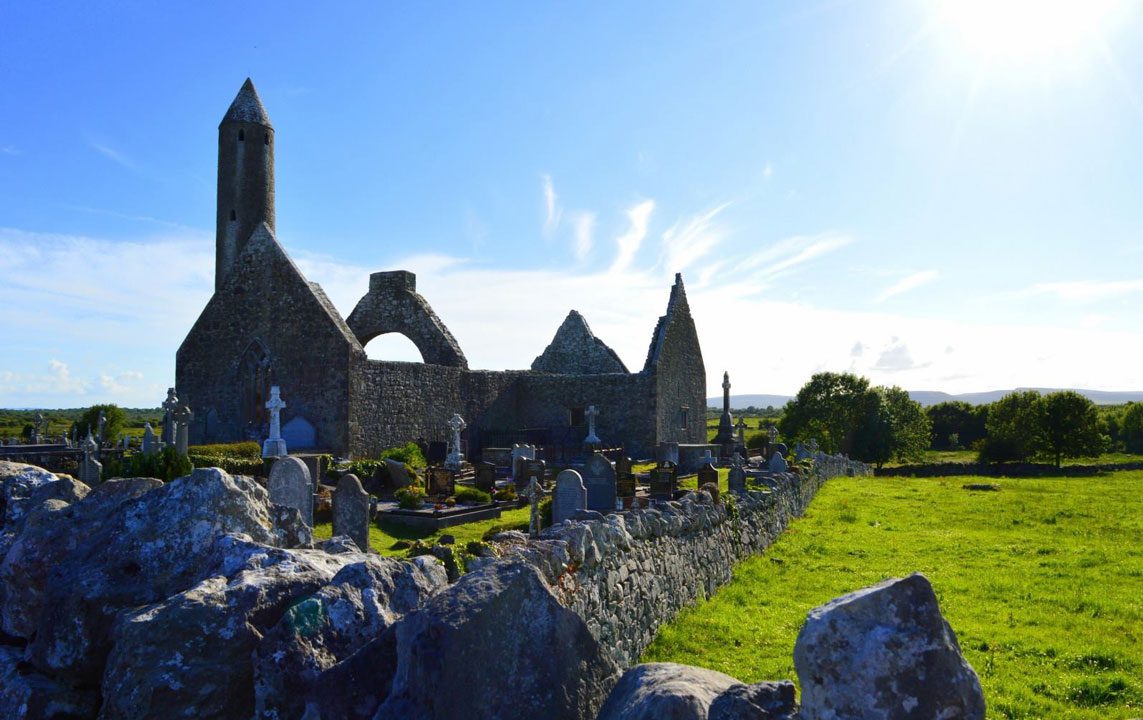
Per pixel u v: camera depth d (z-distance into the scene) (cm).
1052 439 5997
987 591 1276
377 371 3155
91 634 484
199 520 531
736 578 1366
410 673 334
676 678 350
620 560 876
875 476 4944
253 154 3819
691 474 3288
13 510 733
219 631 433
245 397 3141
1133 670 881
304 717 377
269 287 3145
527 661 362
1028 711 758
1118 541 1834
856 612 282
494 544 753
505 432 3869
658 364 4025
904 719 268
